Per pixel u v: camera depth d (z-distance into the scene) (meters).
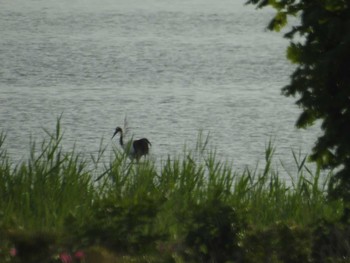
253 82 186.25
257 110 151.50
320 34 39.62
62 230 42.25
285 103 158.25
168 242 39.84
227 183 56.53
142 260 37.78
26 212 48.50
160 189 54.88
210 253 38.78
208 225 39.47
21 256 38.47
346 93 39.34
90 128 134.12
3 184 53.84
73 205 50.38
